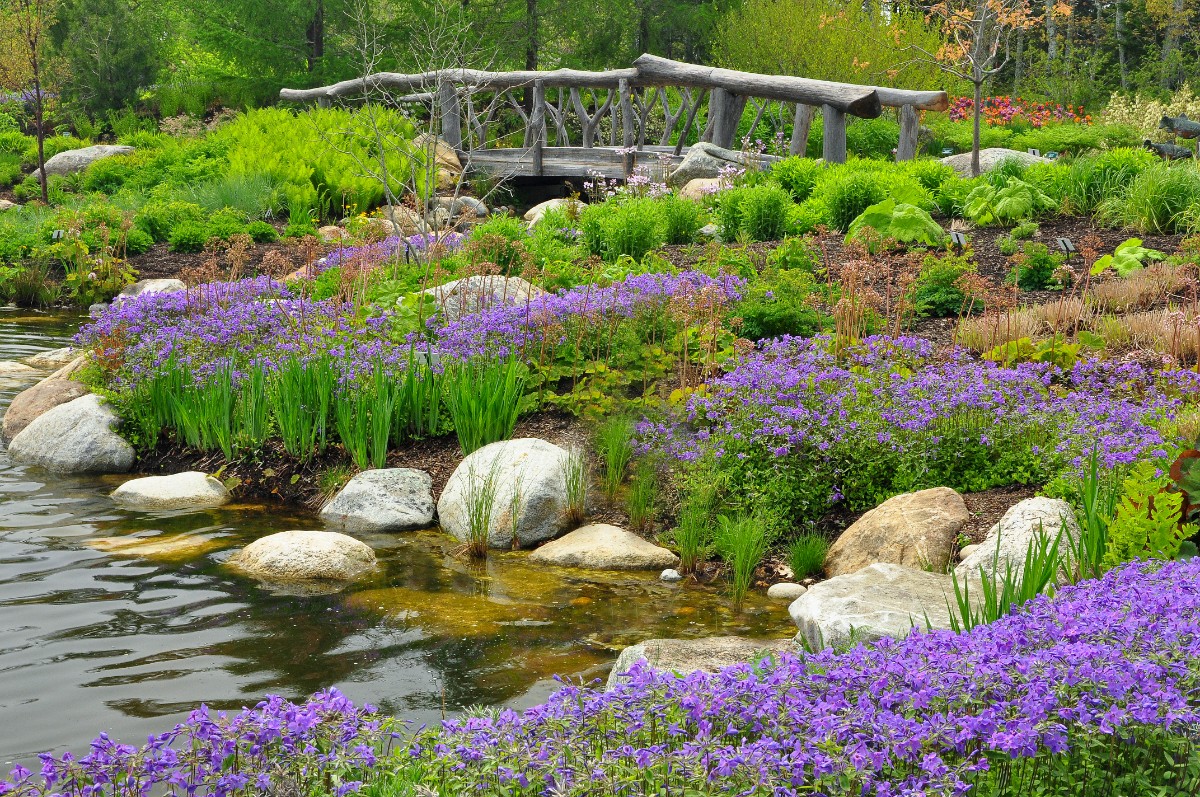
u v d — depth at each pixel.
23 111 33.91
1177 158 19.55
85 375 10.11
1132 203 13.08
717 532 6.98
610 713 3.25
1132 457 6.17
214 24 29.41
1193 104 28.11
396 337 9.46
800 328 9.71
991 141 24.72
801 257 11.54
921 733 2.91
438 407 8.80
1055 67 37.25
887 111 25.14
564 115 23.08
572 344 9.32
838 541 6.78
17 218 20.17
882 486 7.36
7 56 22.89
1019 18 16.45
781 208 13.92
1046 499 6.29
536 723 3.27
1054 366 8.38
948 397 7.46
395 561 6.93
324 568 6.57
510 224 13.85
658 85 20.61
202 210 19.78
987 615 4.38
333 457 8.52
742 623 5.94
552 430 8.66
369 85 24.83
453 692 4.91
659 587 6.54
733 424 7.67
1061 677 3.11
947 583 5.43
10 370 11.73
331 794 3.20
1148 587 3.86
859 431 7.37
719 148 19.08
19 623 5.61
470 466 7.73
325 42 30.28
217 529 7.40
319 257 15.45
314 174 20.67
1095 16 45.47
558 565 6.93
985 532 6.45
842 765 2.83
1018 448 7.21
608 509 7.70
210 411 8.80
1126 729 2.99
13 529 7.20
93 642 5.38
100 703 4.70
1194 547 5.32
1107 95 36.41
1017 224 13.49
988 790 3.03
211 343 9.45
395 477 8.00
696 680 3.31
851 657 3.47
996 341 9.13
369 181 20.09
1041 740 2.91
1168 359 8.16
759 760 2.84
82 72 32.53
